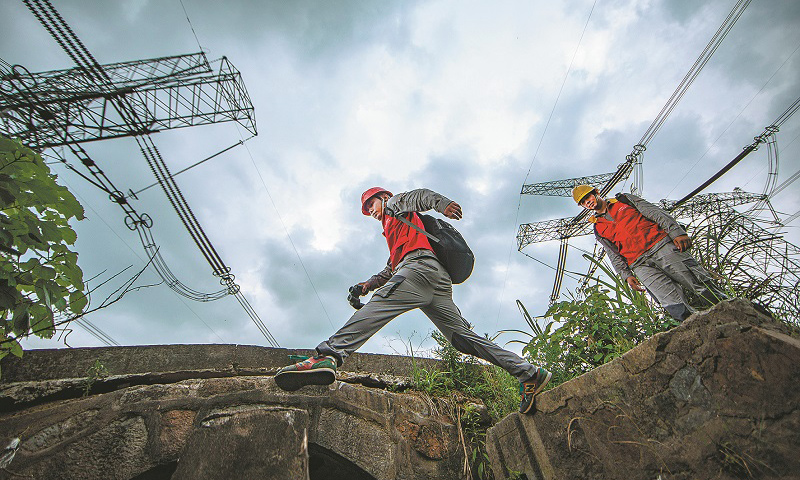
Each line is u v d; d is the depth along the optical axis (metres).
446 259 2.78
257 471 1.80
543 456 2.32
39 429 2.48
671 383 1.78
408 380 3.46
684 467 1.68
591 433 2.07
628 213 3.33
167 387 2.83
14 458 2.35
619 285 2.91
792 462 1.36
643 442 1.83
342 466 3.03
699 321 1.72
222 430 1.93
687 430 1.69
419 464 2.97
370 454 2.92
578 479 2.09
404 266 2.68
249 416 1.99
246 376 3.08
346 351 2.34
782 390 1.42
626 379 1.96
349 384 3.19
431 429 3.13
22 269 2.10
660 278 3.00
